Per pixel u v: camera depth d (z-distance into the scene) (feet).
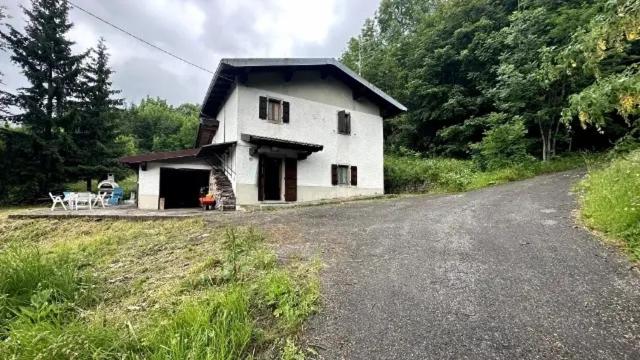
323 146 42.11
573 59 12.16
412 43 74.79
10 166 54.24
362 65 80.12
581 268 10.18
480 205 22.07
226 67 35.40
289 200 40.47
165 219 27.37
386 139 72.59
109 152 63.26
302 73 43.32
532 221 16.19
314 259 12.63
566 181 27.27
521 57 38.52
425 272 10.83
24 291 10.47
